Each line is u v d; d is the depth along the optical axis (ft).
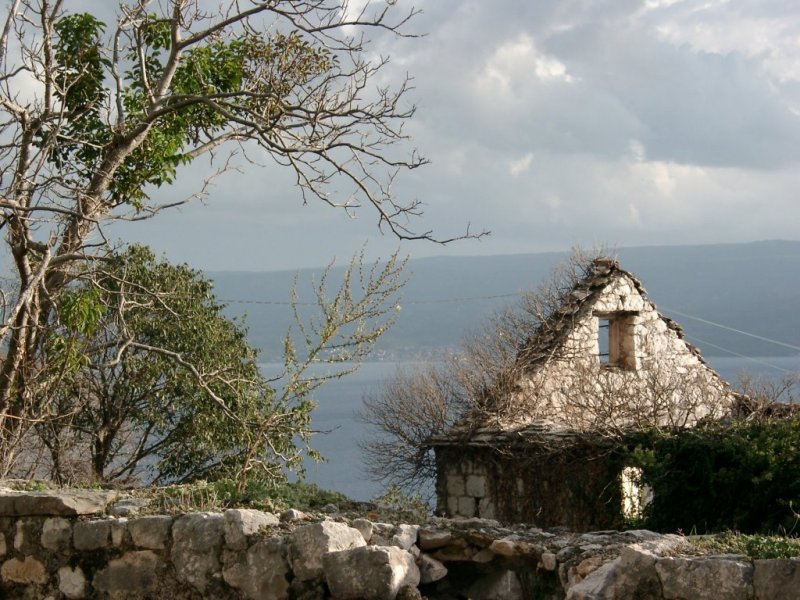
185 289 75.56
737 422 51.90
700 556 19.45
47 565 27.12
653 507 51.06
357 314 40.11
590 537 25.12
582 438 56.59
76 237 55.88
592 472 56.13
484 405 66.08
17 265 54.29
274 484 31.68
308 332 40.40
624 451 53.88
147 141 62.13
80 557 26.63
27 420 51.16
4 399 52.31
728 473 48.57
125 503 27.84
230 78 67.36
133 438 76.23
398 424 78.74
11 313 48.62
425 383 80.12
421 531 25.48
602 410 56.85
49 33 52.37
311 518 25.57
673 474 50.37
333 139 57.00
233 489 29.91
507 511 60.85
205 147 67.46
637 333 72.69
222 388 71.20
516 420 64.69
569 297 72.02
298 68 58.80
